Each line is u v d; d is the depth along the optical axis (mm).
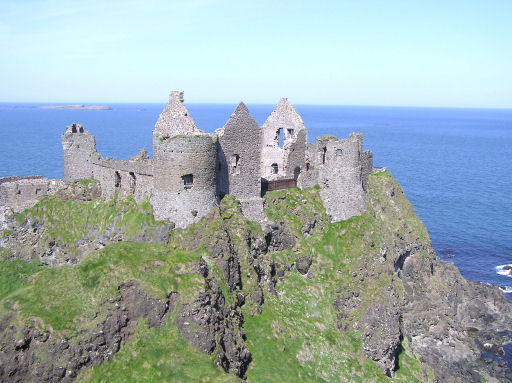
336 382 59656
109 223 69625
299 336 62531
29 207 78625
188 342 52312
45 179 81000
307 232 74875
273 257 70812
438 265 88125
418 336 77188
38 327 49969
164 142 62094
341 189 76812
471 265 108750
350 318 67688
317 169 80000
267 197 74000
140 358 50781
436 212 151750
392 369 65750
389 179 89000
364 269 71500
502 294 91750
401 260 82875
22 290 54188
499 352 77312
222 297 57719
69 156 78688
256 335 59594
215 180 65125
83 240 72312
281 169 80062
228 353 54406
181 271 56156
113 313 52344
